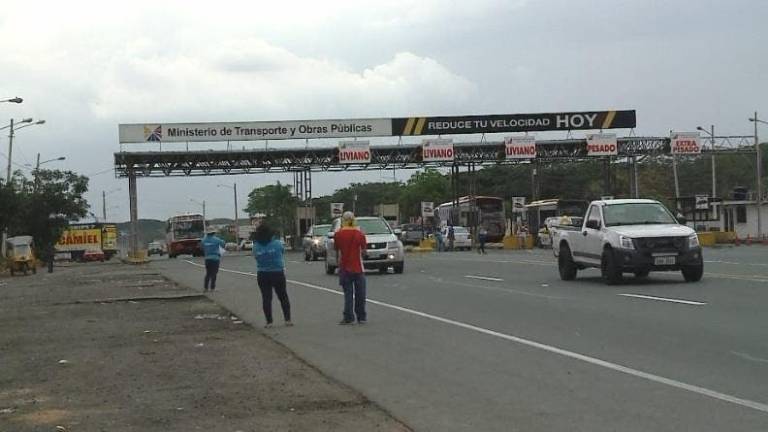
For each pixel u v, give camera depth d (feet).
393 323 51.44
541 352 38.58
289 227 367.86
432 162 201.05
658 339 40.83
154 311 65.31
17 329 56.54
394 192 445.37
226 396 31.09
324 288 81.10
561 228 80.53
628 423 25.40
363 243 52.26
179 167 205.57
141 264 188.03
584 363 35.37
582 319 49.39
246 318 57.82
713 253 127.65
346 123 200.03
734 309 50.78
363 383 33.19
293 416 27.58
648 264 67.77
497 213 232.73
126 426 26.86
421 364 36.88
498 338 43.47
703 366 33.73
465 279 85.66
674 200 180.24
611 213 72.95
